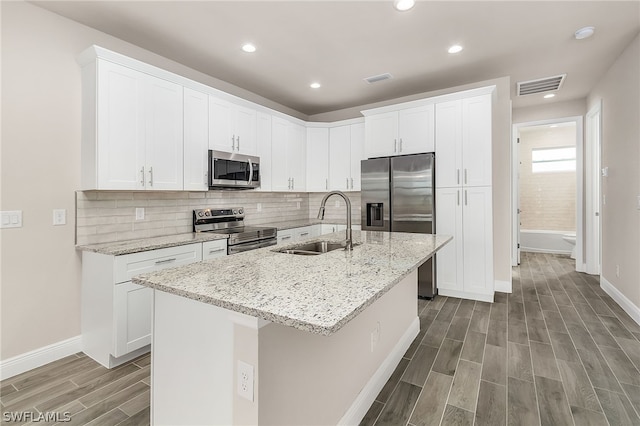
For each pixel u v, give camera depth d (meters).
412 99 4.35
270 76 3.67
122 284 2.23
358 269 1.48
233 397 1.10
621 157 3.28
